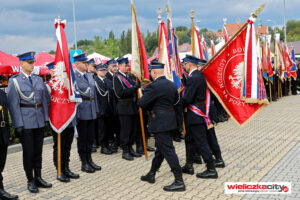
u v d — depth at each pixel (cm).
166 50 716
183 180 519
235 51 552
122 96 638
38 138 499
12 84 467
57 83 509
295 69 1747
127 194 467
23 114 474
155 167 509
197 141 521
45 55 1166
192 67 530
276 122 1014
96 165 596
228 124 1030
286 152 657
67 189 496
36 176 505
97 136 787
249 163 594
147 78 622
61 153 537
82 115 573
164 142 475
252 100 541
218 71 558
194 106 517
